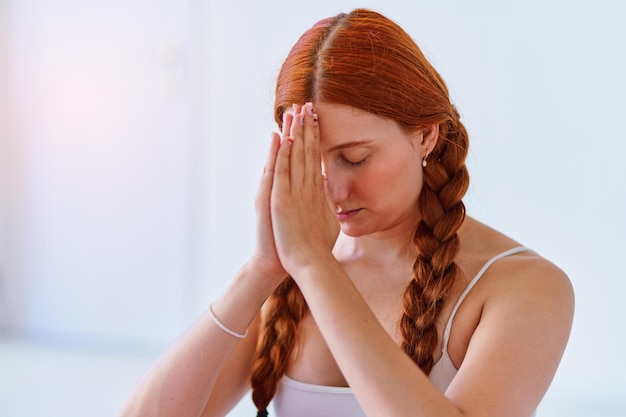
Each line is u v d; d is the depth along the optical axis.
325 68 1.16
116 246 4.29
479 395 1.05
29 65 4.35
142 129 4.18
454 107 1.31
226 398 1.39
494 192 3.51
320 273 1.10
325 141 1.17
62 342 4.39
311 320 1.37
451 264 1.25
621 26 3.34
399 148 1.18
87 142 4.29
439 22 3.52
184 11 4.05
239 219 4.06
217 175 4.07
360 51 1.16
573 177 3.44
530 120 3.46
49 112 4.34
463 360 1.20
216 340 1.24
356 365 1.02
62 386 3.64
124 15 4.16
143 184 4.21
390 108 1.16
